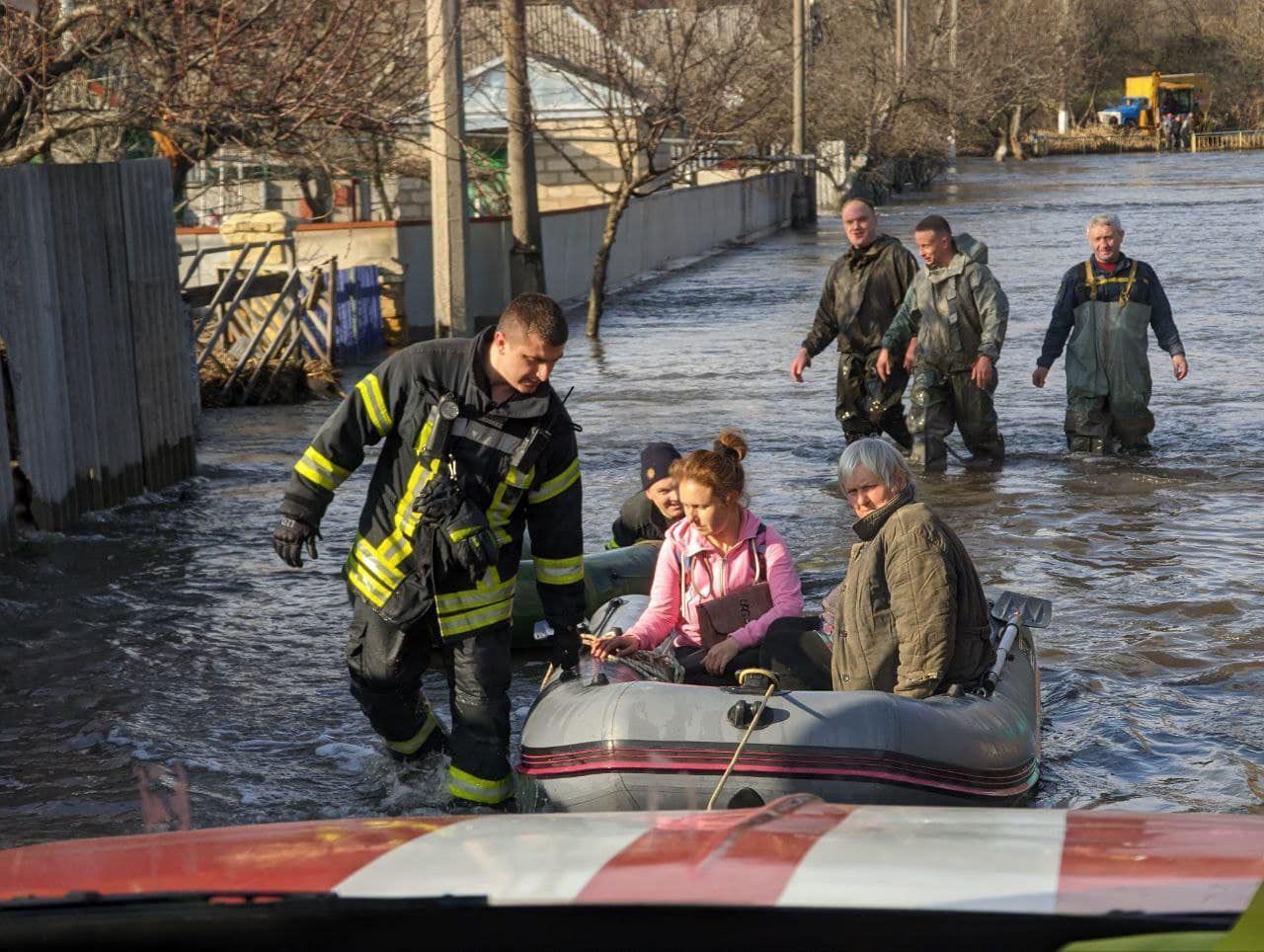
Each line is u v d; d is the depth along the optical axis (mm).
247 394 17562
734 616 6098
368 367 20344
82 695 7109
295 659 7754
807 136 51781
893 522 5637
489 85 31906
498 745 5543
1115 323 12891
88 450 11133
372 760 6258
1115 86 117062
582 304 28250
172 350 12562
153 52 13992
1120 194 58562
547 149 38188
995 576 9133
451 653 5574
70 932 2045
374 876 2057
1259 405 15469
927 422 12562
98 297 11297
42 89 13688
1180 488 11711
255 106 14391
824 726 5047
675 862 2020
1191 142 104750
